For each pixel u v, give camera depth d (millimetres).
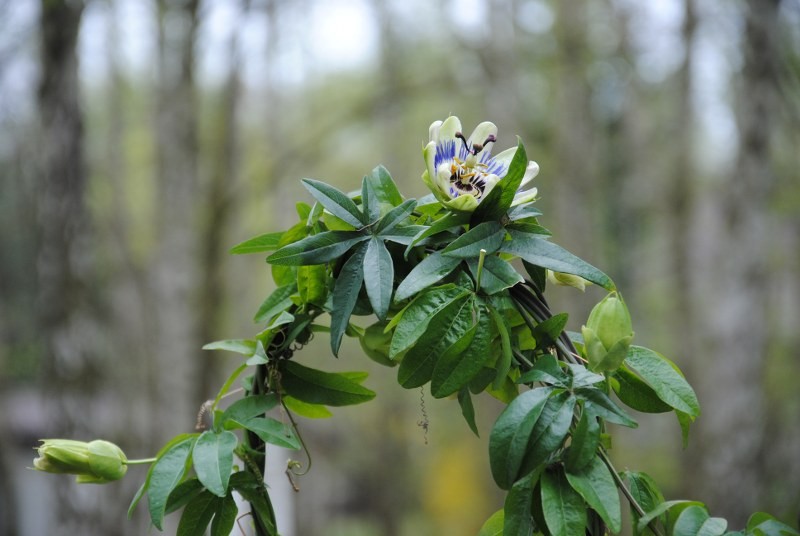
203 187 8797
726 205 8102
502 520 1526
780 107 7902
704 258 12688
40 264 5785
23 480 10719
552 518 1287
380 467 15773
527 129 12680
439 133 1546
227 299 8891
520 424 1275
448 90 11570
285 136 13586
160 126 7871
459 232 1466
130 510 1440
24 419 10953
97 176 10805
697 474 9680
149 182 12938
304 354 14742
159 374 7621
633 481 1461
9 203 10172
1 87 7371
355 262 1436
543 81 12938
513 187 1401
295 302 1576
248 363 1528
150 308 9586
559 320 1427
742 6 7828
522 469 1276
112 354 8305
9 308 10672
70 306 5742
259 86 13258
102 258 10023
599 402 1311
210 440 1438
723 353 7957
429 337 1368
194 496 1523
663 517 1446
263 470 1588
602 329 1364
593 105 13211
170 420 7523
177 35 7801
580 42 11336
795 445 8781
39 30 5852
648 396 1506
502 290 1417
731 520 7723
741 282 7848
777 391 9742
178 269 7707
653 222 13914
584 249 11438
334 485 17094
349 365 15281
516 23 12055
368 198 1483
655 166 13148
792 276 11602
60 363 5645
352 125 11234
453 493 14703
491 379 1562
